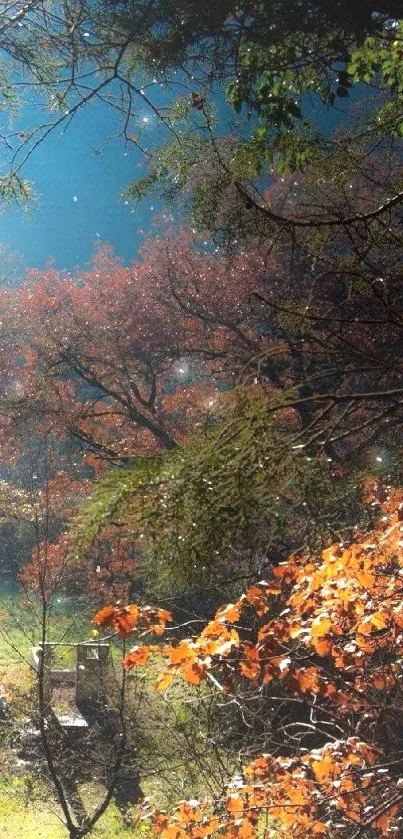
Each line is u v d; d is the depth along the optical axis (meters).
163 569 3.39
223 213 6.58
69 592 23.41
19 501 24.12
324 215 4.90
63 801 14.90
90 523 3.28
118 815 15.25
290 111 6.91
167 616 6.18
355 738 7.21
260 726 11.58
